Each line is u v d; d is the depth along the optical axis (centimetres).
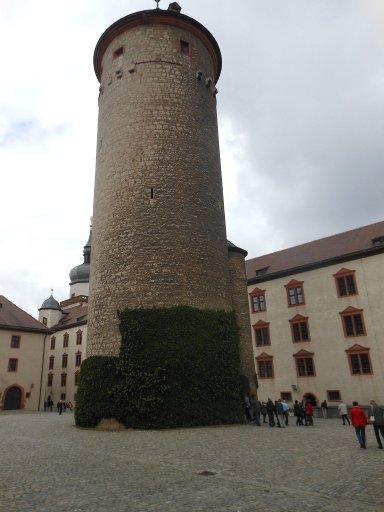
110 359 1816
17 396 4406
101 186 2228
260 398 3688
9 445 1341
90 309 2058
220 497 707
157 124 2194
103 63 2569
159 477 852
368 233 3516
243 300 2517
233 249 2580
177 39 2425
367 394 3078
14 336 4541
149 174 2095
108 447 1246
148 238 1983
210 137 2355
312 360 3431
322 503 669
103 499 698
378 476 841
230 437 1431
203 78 2448
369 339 3145
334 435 1526
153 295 1889
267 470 909
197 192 2152
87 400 1808
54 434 1620
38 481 827
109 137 2280
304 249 3944
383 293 3141
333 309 3391
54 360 5788
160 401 1686
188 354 1797
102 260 2053
